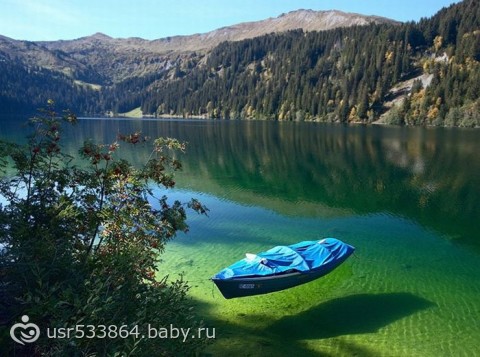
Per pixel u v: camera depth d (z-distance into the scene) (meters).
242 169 62.41
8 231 11.12
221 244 29.14
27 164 13.05
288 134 126.56
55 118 13.27
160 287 10.78
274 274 20.17
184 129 152.00
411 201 42.94
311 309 19.84
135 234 13.92
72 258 10.88
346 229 33.31
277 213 37.78
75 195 13.45
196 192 45.91
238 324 18.33
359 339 17.20
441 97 178.88
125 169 14.03
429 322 18.58
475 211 39.16
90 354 8.02
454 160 69.12
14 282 9.55
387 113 199.88
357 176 56.72
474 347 16.62
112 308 9.05
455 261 26.33
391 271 24.47
